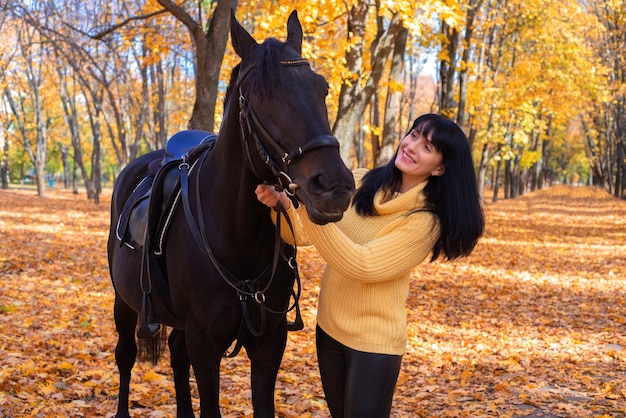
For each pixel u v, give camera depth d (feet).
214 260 9.32
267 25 34.76
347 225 9.21
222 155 9.32
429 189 8.79
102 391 16.65
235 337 9.70
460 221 8.62
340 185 6.87
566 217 92.99
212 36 30.76
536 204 126.93
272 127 7.54
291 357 21.12
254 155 8.15
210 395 9.72
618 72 106.11
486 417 15.61
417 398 17.44
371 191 9.12
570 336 25.61
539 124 90.53
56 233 54.34
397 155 9.04
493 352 22.80
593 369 20.59
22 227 58.65
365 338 8.84
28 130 159.12
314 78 7.72
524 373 20.16
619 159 147.74
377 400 8.86
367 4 40.27
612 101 107.65
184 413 12.27
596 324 28.09
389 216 8.89
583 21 82.69
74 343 21.04
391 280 8.96
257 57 7.75
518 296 33.81
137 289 11.52
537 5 73.87
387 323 8.91
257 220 9.19
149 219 10.48
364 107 41.11
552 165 250.16
